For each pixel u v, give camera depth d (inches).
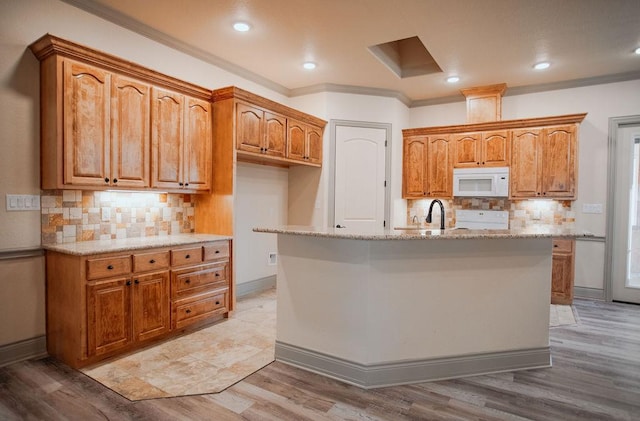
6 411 81.5
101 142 111.0
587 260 183.2
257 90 182.9
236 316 147.3
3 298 102.7
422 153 209.5
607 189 178.4
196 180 141.6
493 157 191.5
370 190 201.5
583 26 129.4
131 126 119.0
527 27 130.7
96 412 81.4
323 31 136.2
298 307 103.8
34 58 106.4
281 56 159.0
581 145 183.8
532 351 104.7
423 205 221.1
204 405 84.7
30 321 107.7
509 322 102.9
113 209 127.6
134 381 94.9
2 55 100.7
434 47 147.9
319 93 195.5
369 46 149.3
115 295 106.3
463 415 81.7
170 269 121.4
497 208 202.5
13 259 104.2
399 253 94.1
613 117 177.3
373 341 93.2
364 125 199.9
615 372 102.3
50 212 111.6
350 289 95.3
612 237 178.1
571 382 96.7
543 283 105.0
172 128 132.0
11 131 102.8
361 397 88.8
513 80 186.4
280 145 168.7
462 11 120.6
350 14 123.6
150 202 139.1
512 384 95.7
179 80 131.9
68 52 103.0
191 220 153.9
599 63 163.2
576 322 145.3
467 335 99.9
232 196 144.9
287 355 106.0
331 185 196.4
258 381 96.0
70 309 102.0
